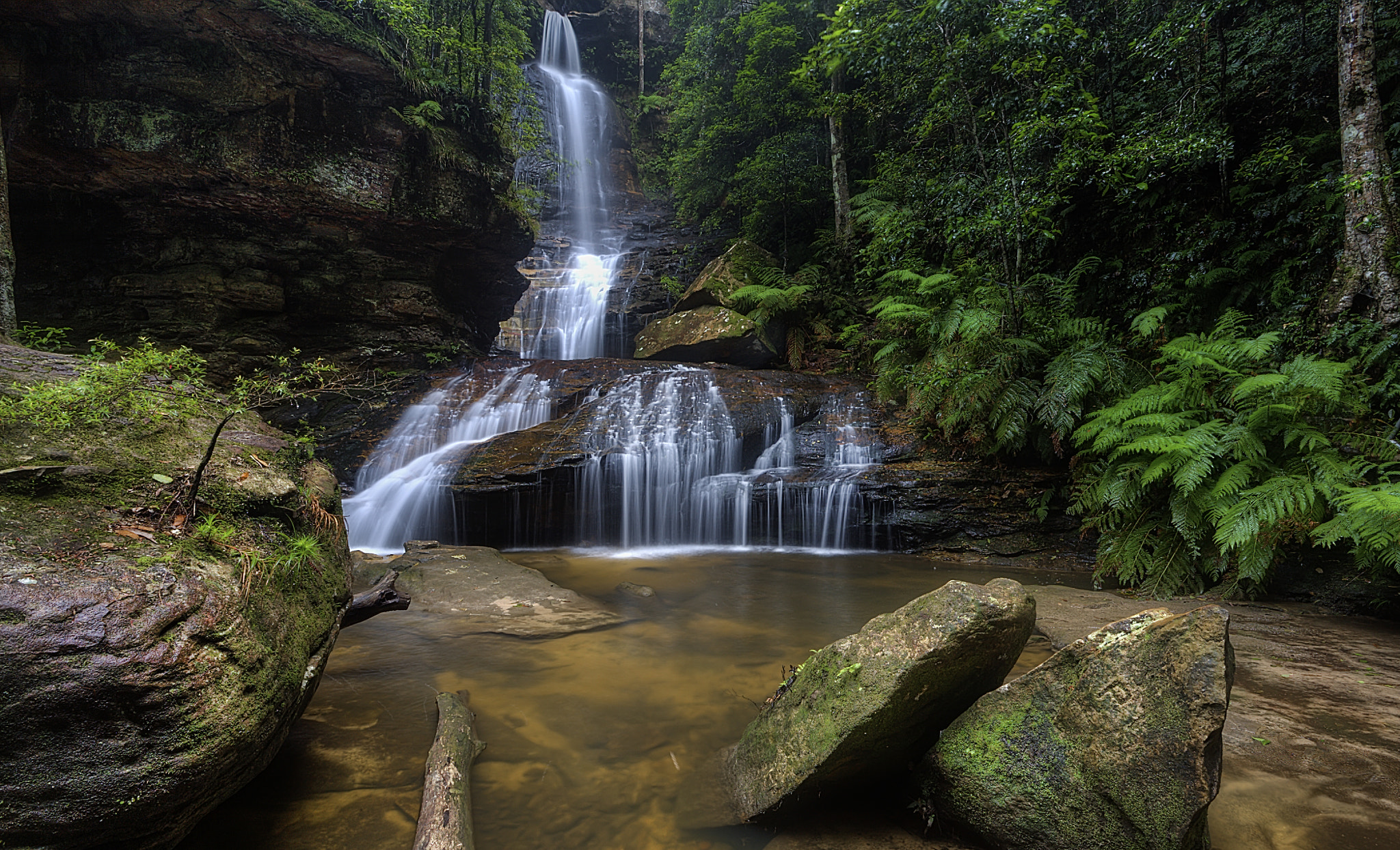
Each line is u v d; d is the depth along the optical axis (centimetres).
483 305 1495
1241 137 827
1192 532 569
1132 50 834
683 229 2255
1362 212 598
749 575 719
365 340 1216
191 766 168
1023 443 775
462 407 1146
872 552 869
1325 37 769
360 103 1034
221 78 916
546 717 339
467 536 916
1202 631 197
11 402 232
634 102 3027
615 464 948
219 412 309
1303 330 646
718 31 1817
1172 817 186
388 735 311
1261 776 263
